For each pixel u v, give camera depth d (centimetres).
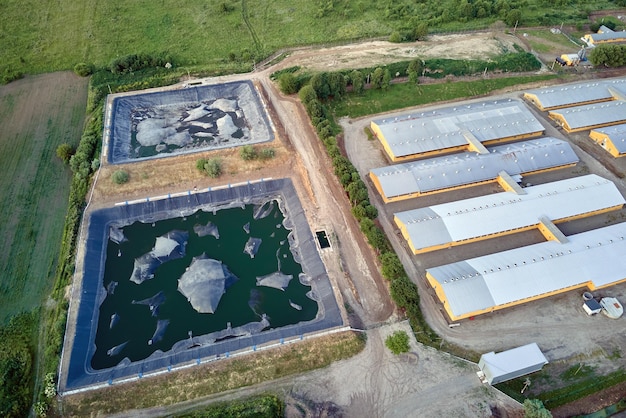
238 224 7438
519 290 6047
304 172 8075
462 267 6306
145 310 6253
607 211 7494
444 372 5500
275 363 5566
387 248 6706
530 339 5809
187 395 5266
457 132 8762
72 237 6888
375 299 6294
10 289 6341
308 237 7094
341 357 5653
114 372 5506
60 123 9075
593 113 9281
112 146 8412
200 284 6419
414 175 7744
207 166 7894
